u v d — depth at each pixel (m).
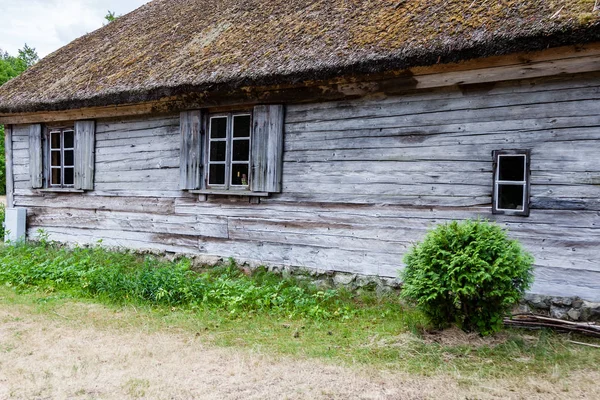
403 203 5.66
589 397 3.28
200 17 9.09
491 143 5.16
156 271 6.22
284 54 5.96
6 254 8.17
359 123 5.96
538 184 4.90
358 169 5.97
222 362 3.91
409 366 3.80
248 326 4.85
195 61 6.96
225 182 7.02
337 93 5.97
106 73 8.09
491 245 4.07
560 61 4.67
